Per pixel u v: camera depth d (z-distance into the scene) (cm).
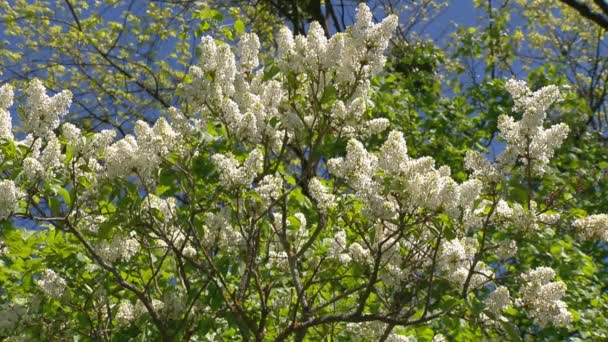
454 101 1166
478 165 448
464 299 421
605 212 934
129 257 474
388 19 482
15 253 469
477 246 482
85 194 451
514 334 424
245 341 461
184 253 496
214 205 472
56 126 446
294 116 498
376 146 967
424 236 454
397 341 512
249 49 530
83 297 492
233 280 545
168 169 452
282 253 519
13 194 404
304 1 1400
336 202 469
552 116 1088
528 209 464
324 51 472
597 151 1109
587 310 780
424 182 403
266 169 513
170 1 1391
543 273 437
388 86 1059
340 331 538
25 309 488
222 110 485
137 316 482
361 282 548
